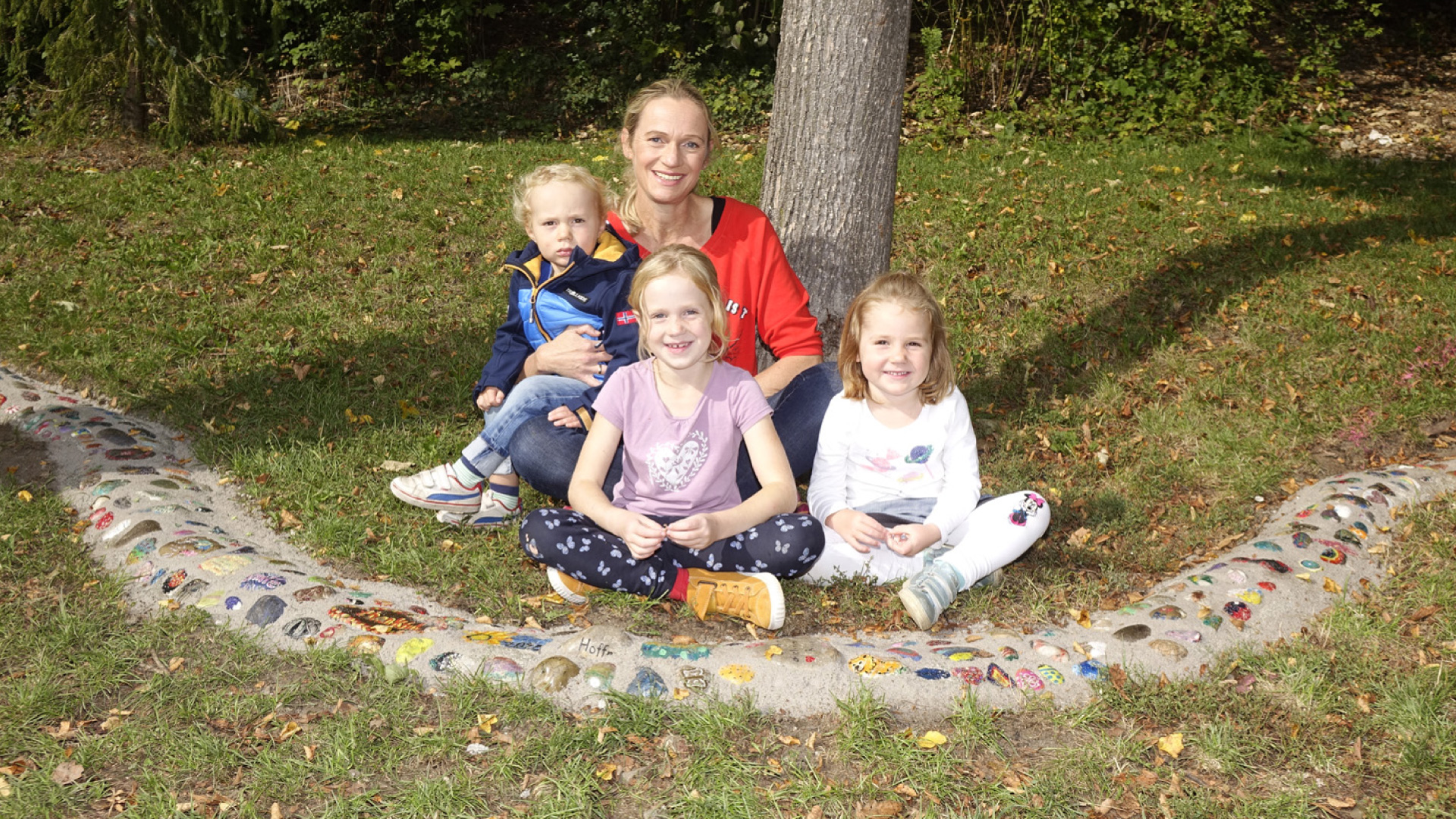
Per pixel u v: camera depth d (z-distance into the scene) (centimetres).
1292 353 573
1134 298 662
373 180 912
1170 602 349
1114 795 269
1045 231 791
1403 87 1330
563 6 1470
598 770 273
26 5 1023
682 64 1349
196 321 605
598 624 334
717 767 276
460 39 1430
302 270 695
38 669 307
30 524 384
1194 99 1198
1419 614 349
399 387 539
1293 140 1138
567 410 369
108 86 1034
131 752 277
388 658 314
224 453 453
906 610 354
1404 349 571
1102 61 1231
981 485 455
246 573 347
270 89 1360
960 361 580
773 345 414
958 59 1265
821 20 455
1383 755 284
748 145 1194
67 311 607
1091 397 539
